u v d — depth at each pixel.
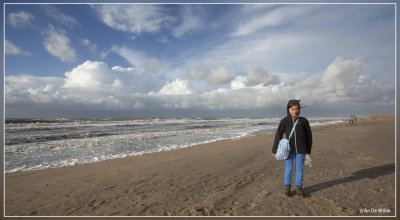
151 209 3.46
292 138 3.79
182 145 11.51
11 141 13.41
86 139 14.38
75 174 5.71
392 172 5.14
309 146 3.83
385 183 4.39
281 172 5.60
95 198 3.99
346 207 3.34
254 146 10.23
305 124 3.82
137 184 4.79
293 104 3.79
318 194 3.90
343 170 5.46
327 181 4.62
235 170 5.89
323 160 6.64
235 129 23.92
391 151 7.80
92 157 8.43
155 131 20.92
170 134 17.70
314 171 5.46
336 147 8.93
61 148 10.66
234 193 4.09
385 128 18.98
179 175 5.47
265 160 7.14
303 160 3.79
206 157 7.74
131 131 20.95
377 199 3.62
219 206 3.51
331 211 3.22
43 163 7.40
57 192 4.32
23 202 3.84
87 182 4.97
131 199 3.92
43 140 13.88
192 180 5.03
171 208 3.48
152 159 7.69
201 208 3.45
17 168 6.68
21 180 5.18
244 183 4.72
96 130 22.27
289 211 3.25
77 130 22.27
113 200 3.88
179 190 4.36
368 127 20.94
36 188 4.58
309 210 3.27
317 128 22.69
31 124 31.52
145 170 6.02
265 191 4.14
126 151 9.76
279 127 4.01
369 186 4.24
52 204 3.74
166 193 4.20
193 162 6.95
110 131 20.97
